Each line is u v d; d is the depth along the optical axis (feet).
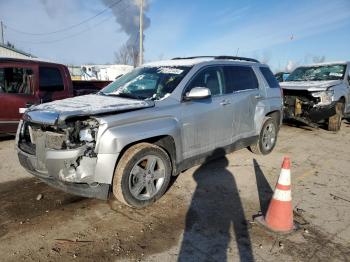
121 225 11.85
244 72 19.02
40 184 15.47
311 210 13.46
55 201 13.65
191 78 15.34
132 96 15.05
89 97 15.10
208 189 15.33
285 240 11.13
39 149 12.13
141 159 12.69
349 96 31.50
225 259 10.02
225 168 18.38
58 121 11.35
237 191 15.21
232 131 17.51
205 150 15.87
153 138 13.65
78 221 12.06
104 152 11.62
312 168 19.15
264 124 20.34
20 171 17.26
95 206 13.26
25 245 10.50
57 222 11.96
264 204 13.88
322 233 11.64
